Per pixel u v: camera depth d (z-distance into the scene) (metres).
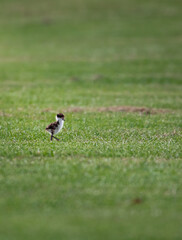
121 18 69.06
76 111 22.77
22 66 43.91
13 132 16.47
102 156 13.38
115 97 28.34
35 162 12.59
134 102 26.17
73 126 18.03
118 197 10.24
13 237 8.35
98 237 8.35
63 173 11.71
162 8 73.75
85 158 13.08
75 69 41.84
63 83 35.22
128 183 11.07
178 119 20.66
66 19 69.62
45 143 14.85
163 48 51.44
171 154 13.70
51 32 62.59
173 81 36.38
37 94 29.31
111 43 55.12
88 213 9.46
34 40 58.69
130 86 34.00
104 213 9.45
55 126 14.40
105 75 38.81
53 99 27.06
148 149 14.25
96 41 56.59
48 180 11.21
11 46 55.56
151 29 61.88
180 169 12.17
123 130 17.55
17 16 72.25
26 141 15.20
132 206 9.81
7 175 11.59
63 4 79.00
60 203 9.93
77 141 15.34
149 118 20.70
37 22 68.25
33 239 8.27
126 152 13.73
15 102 25.53
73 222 9.03
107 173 11.67
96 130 17.30
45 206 9.79
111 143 15.11
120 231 8.62
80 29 63.53
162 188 10.78
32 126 17.81
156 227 8.79
